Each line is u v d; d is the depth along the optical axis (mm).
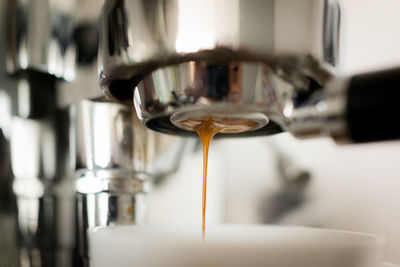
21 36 354
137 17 242
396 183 668
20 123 379
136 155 323
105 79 262
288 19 233
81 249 322
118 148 318
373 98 226
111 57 254
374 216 682
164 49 236
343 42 264
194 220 575
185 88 244
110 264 246
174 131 300
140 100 262
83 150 321
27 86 375
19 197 377
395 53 661
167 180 535
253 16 230
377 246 254
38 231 377
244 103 242
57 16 358
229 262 228
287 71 243
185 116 258
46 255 377
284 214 720
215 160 635
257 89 242
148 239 235
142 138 325
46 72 363
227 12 230
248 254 228
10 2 358
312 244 233
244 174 750
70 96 360
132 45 244
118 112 317
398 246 661
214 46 230
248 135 306
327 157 704
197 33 231
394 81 224
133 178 323
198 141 447
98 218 317
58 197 382
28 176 379
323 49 242
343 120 234
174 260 231
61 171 382
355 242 248
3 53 365
